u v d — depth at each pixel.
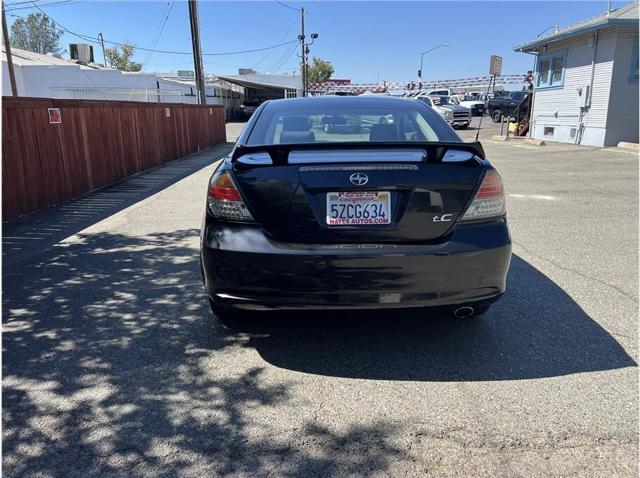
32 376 3.04
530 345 3.37
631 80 14.95
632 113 15.20
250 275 2.93
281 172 2.93
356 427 2.57
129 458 2.37
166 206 8.12
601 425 2.55
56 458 2.37
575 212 7.21
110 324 3.73
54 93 24.34
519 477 2.23
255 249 2.91
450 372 3.06
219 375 3.05
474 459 2.34
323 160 2.93
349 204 2.91
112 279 4.66
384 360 3.21
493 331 3.57
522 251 5.39
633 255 5.23
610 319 3.74
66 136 8.52
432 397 2.81
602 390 2.85
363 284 2.89
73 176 8.77
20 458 2.36
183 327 3.67
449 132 3.84
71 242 5.93
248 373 3.07
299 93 47.47
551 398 2.78
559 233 6.09
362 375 3.04
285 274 2.89
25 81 23.30
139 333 3.58
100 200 8.62
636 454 2.35
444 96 28.28
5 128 6.83
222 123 21.64
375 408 2.72
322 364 3.17
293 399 2.81
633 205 7.62
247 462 2.34
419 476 2.24
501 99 31.09
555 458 2.33
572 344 3.37
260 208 2.95
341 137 3.83
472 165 3.02
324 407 2.74
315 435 2.52
